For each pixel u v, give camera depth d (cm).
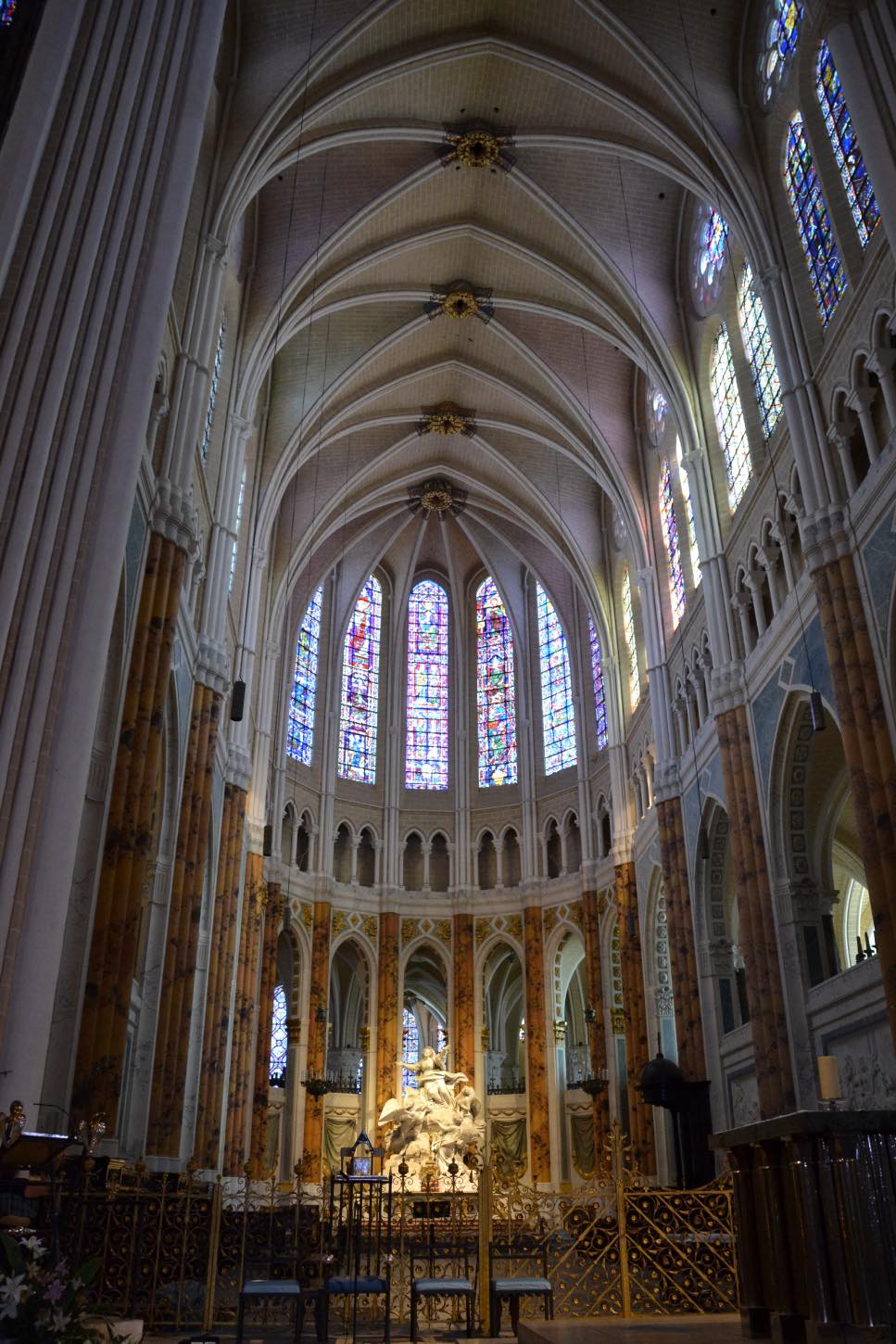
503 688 3656
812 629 1781
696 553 2464
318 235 2459
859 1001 1634
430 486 3506
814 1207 629
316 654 3509
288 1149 2869
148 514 1598
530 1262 1245
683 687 2516
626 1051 2777
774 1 1947
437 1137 2555
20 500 1005
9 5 1242
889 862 1445
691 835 2417
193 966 1802
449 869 3431
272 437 2873
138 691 1481
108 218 1159
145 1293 1095
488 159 2403
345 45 2044
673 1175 2473
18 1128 780
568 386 2908
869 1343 590
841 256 1683
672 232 2506
